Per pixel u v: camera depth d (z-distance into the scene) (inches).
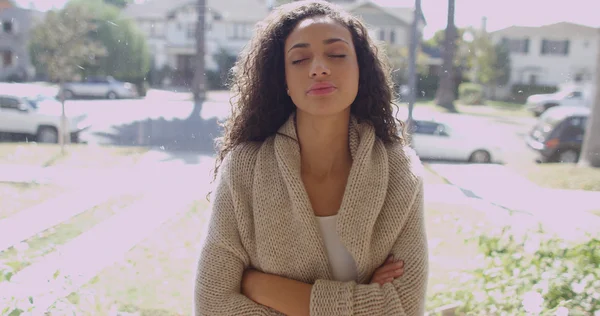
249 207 50.0
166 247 140.5
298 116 50.1
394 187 49.3
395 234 48.6
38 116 301.3
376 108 52.0
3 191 200.7
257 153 51.1
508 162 239.8
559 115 257.4
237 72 55.6
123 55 307.0
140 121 261.6
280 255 48.4
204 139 241.0
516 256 95.4
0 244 143.6
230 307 48.6
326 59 45.9
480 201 174.9
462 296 92.1
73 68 307.9
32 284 82.3
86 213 170.9
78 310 87.6
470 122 241.8
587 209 169.9
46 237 150.3
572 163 244.4
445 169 225.8
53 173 228.8
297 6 50.3
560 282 86.3
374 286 46.2
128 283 118.2
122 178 209.9
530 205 173.2
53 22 307.9
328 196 49.9
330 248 49.3
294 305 47.2
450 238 134.3
